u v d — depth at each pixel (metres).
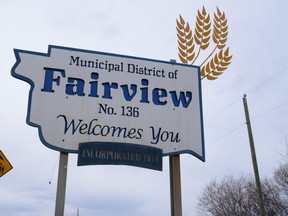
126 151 5.54
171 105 6.05
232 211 30.17
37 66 5.68
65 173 5.26
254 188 29.27
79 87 5.74
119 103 5.82
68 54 5.87
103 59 5.99
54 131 5.41
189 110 6.09
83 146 5.39
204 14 7.03
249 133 16.80
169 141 5.82
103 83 5.86
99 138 5.54
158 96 6.04
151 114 5.89
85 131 5.52
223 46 6.86
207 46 6.80
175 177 5.71
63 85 5.68
